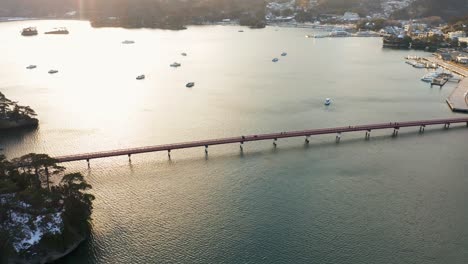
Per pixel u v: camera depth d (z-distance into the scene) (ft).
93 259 284.61
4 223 284.00
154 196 364.99
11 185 295.48
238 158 445.37
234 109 624.59
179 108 629.10
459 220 335.47
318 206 352.69
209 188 380.78
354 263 287.07
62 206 304.71
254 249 298.76
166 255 290.76
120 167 420.77
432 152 469.16
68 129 533.14
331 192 375.86
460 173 415.85
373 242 307.99
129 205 350.02
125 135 511.81
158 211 341.62
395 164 435.53
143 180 394.11
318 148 475.31
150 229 317.63
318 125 553.64
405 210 348.59
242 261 287.07
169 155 448.24
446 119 556.10
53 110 615.16
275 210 345.72
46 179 347.77
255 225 325.21
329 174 410.72
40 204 293.02
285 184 389.60
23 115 545.44
